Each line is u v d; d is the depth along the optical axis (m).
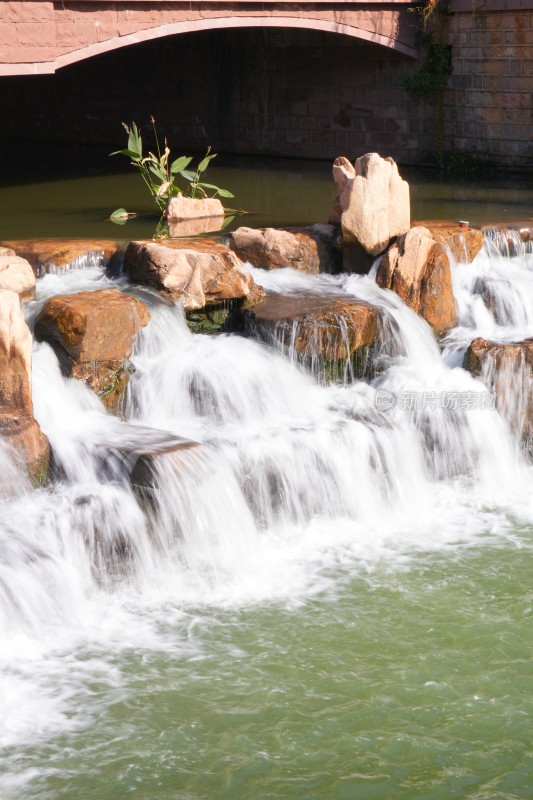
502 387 9.36
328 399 9.08
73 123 22.70
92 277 9.76
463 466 9.06
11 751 5.50
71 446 7.43
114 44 13.73
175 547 7.23
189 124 21.02
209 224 12.16
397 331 9.62
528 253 11.79
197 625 6.69
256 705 5.93
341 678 6.21
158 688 6.05
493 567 7.56
